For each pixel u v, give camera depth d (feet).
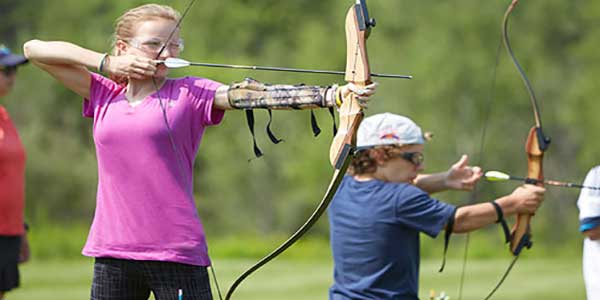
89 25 346.95
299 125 312.29
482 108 298.35
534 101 43.78
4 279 55.77
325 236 308.19
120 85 34.27
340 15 339.16
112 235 33.01
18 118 326.24
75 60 33.45
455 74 298.35
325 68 322.34
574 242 274.36
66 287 95.35
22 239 58.90
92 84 34.17
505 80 299.38
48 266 126.72
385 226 41.14
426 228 40.98
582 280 106.42
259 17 373.61
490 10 307.58
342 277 42.39
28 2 374.22
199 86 33.24
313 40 329.11
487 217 41.68
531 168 43.45
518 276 113.60
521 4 312.09
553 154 302.04
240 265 139.54
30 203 286.05
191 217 32.99
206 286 33.53
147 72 32.40
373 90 30.78
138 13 33.63
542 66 303.07
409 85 301.43
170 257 32.40
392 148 42.04
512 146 298.35
